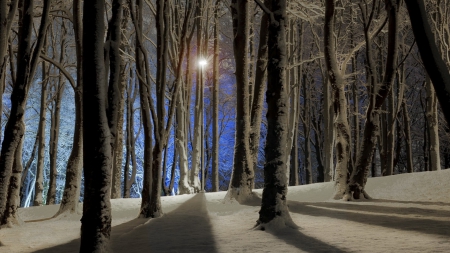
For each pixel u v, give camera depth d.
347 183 15.61
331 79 15.79
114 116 7.46
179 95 22.44
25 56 9.87
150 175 12.52
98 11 6.11
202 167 21.62
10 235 10.16
